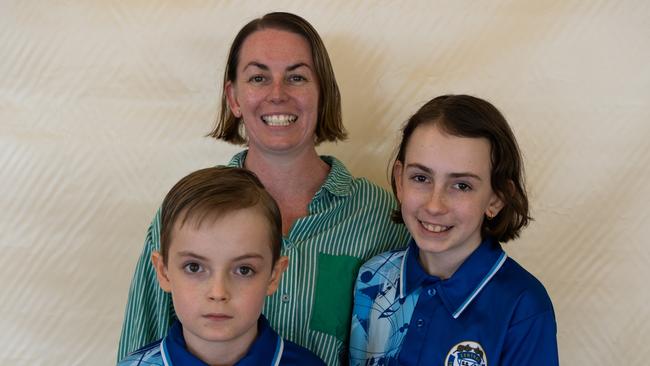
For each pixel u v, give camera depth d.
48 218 1.71
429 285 1.22
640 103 1.64
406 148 1.21
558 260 1.69
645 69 1.63
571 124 1.65
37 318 1.74
